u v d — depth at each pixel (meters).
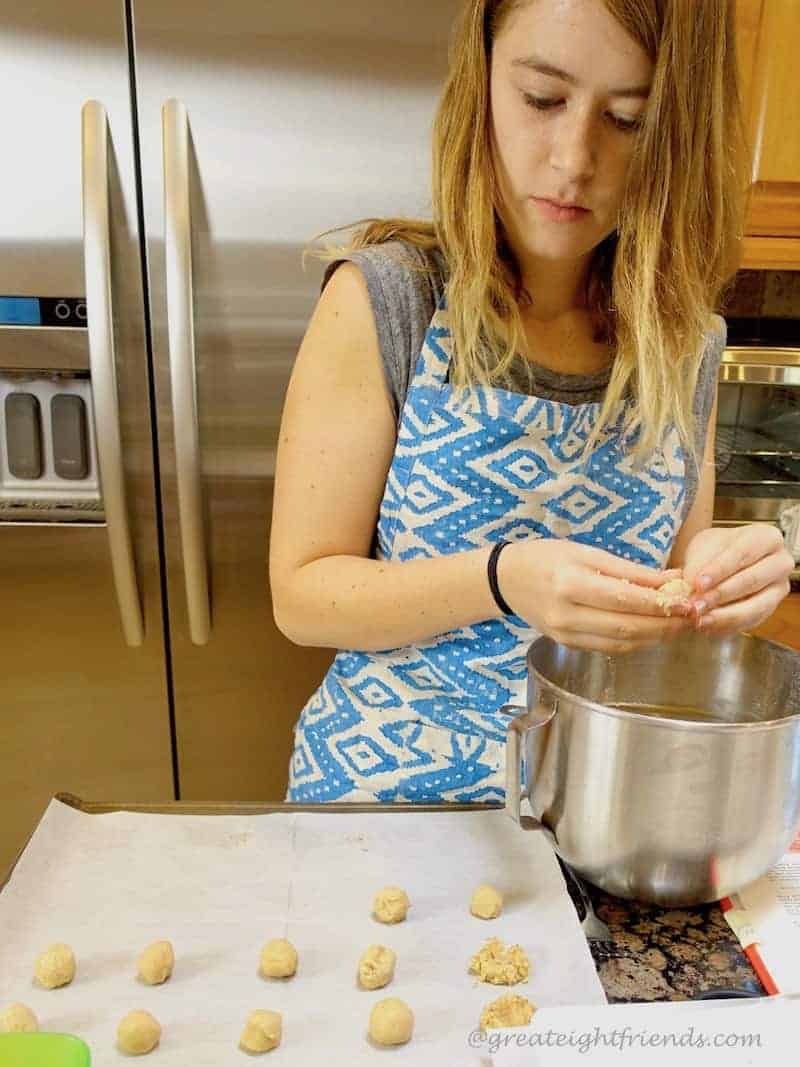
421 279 0.77
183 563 1.45
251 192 1.32
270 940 0.62
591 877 0.63
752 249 1.55
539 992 0.57
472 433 0.77
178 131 1.27
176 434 1.35
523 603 0.66
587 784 0.58
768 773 0.56
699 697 0.74
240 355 1.39
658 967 0.58
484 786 0.81
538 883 0.67
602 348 0.83
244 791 1.60
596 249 0.80
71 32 1.24
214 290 1.36
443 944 0.62
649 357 0.73
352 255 0.76
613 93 0.63
